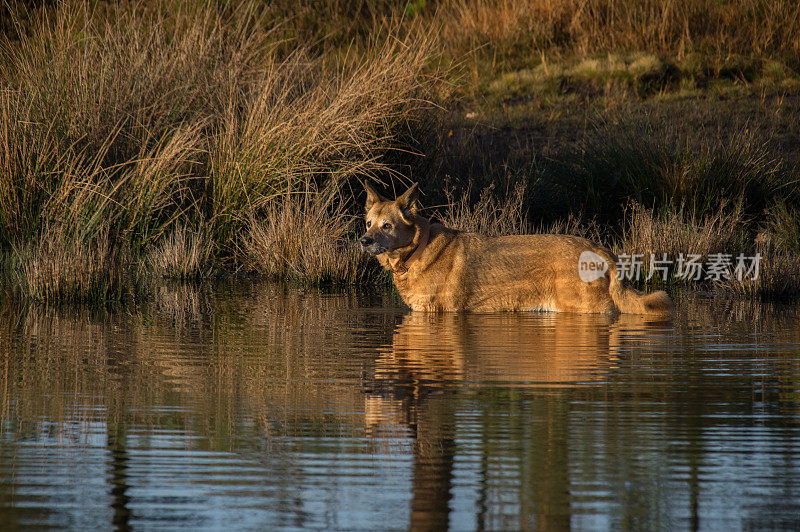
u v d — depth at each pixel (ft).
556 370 30.32
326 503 19.13
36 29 68.23
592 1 100.94
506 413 24.99
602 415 24.85
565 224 63.93
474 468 20.89
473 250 45.14
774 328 39.14
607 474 20.57
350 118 61.87
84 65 60.23
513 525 18.03
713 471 20.68
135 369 30.37
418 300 44.88
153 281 54.24
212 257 60.34
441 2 108.27
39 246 49.98
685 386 28.02
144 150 59.21
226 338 36.37
